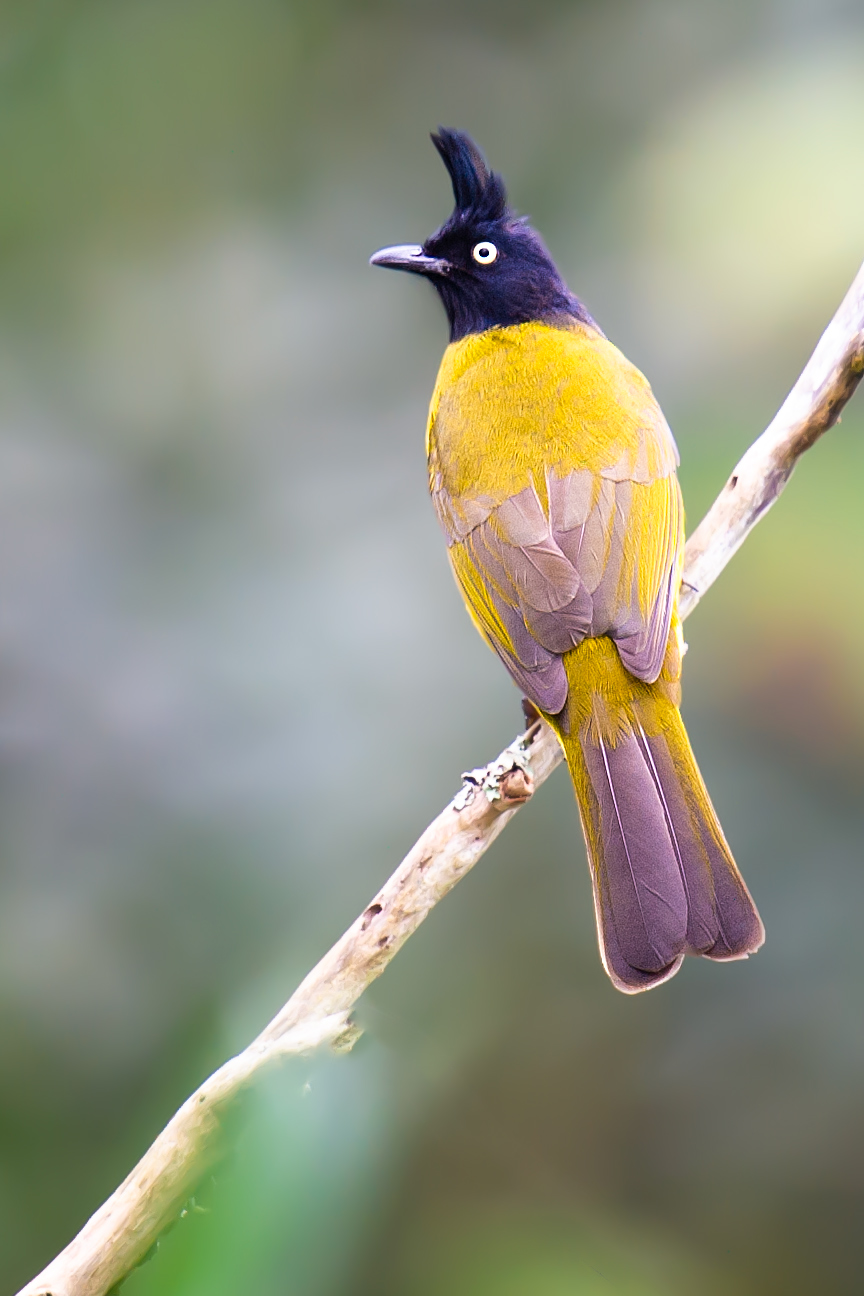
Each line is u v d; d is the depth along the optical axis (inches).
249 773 414.0
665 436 322.7
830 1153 393.7
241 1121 212.4
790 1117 397.1
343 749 417.1
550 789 430.3
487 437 319.3
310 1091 173.9
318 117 534.9
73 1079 377.1
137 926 396.8
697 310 444.1
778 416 307.7
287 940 396.2
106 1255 215.8
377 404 486.3
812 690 384.5
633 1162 400.2
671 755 275.7
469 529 310.8
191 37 527.8
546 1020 412.5
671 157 472.1
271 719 421.1
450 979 416.8
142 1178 215.0
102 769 414.6
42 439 475.5
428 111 532.7
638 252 466.6
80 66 520.4
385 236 520.4
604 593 287.1
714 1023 405.1
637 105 502.6
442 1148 338.6
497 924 421.7
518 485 308.7
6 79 514.0
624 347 449.7
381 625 438.6
